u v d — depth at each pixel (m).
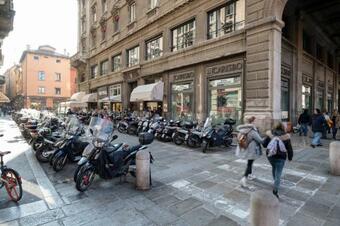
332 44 22.52
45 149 7.91
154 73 18.88
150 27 19.47
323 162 7.50
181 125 11.98
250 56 11.66
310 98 17.62
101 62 29.36
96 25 30.02
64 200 4.75
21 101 55.09
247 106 11.81
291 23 14.62
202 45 14.30
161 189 5.33
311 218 3.96
